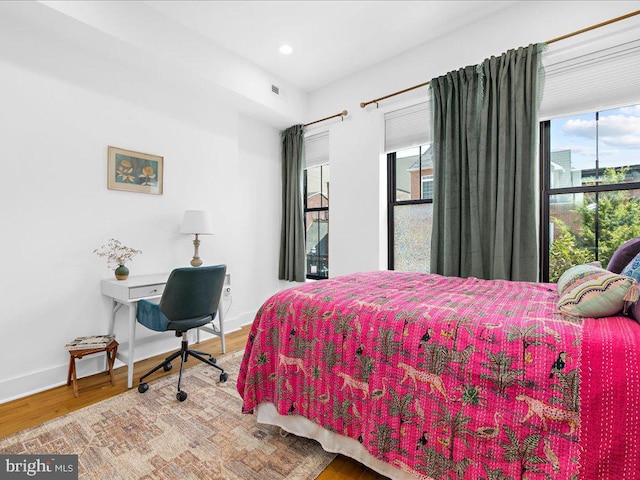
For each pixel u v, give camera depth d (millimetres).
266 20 2613
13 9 1957
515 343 1015
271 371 1619
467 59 2676
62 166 2281
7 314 2045
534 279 2283
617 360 878
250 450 1512
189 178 3109
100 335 2424
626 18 1987
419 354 1155
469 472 1022
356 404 1308
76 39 2271
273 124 4012
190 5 2430
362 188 3441
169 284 2066
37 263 2168
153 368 2434
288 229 4078
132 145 2678
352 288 1771
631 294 1048
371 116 3352
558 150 2410
